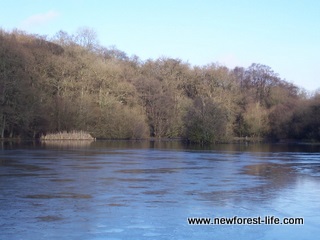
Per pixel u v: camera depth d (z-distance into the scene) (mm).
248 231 12586
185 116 73312
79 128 76188
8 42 66250
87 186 19953
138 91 88188
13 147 50188
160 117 88688
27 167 27844
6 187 19484
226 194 18188
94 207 15312
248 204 16109
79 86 77688
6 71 65188
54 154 39406
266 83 104812
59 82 76125
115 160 34062
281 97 95125
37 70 73562
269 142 82688
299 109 84125
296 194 18344
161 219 13695
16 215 14008
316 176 24703
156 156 39281
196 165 30719
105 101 80875
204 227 12883
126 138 83125
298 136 83875
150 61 97938
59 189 19016
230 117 82062
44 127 72375
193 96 93625
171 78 93500
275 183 21625
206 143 70812
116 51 101812
